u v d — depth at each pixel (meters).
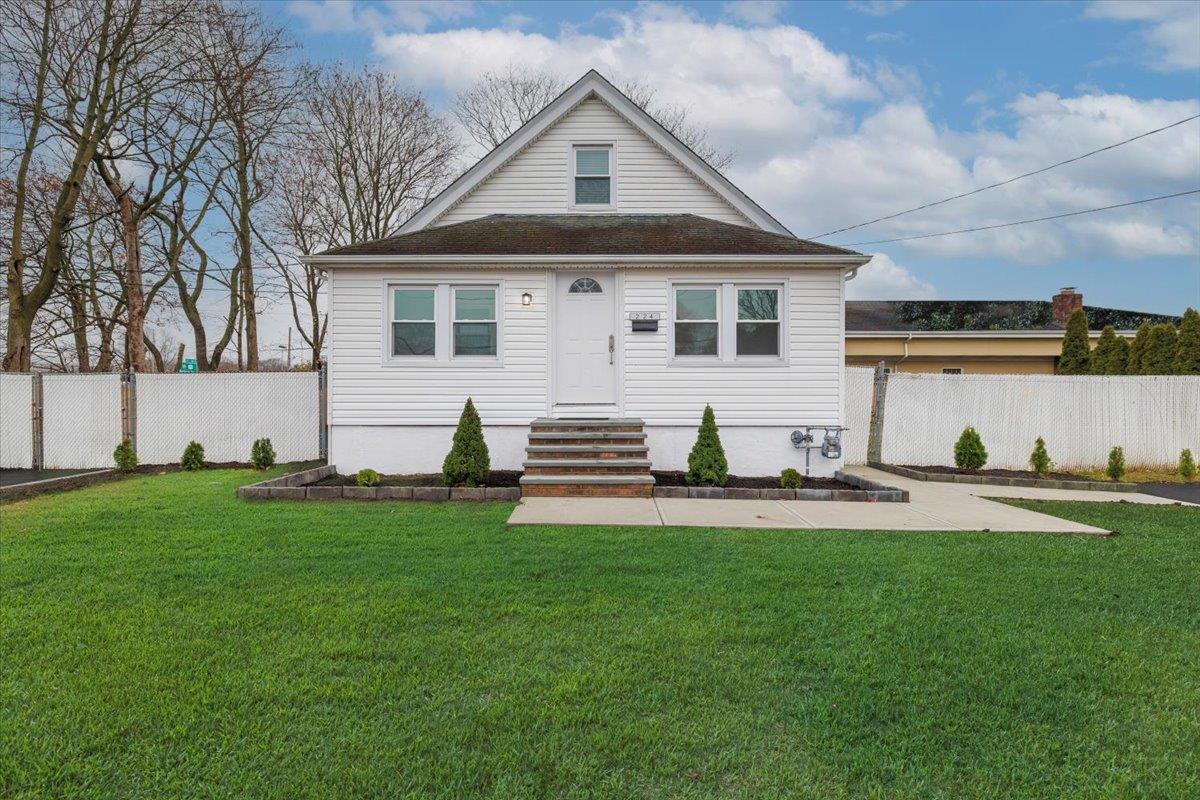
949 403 12.63
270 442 12.55
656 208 12.90
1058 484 10.55
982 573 5.27
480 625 4.02
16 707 2.97
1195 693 3.25
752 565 5.43
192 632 3.87
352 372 11.00
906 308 23.22
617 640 3.80
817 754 2.68
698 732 2.83
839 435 11.02
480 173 12.80
